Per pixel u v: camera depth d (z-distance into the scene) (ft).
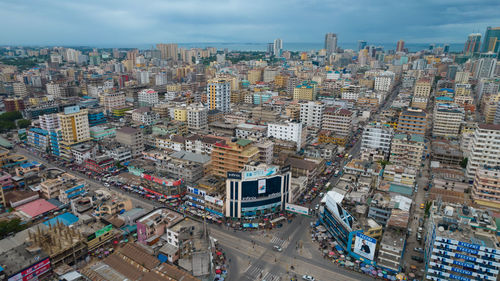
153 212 472.44
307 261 434.30
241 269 417.08
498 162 641.40
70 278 352.08
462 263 363.76
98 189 592.60
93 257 424.46
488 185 541.75
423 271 410.72
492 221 393.09
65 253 392.68
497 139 629.10
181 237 406.21
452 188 616.80
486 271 355.77
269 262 431.84
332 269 419.13
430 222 441.68
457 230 383.24
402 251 412.77
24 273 346.95
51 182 564.71
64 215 483.51
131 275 351.05
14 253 371.76
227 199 517.55
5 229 438.81
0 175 600.80
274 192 534.37
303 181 609.83
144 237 436.76
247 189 512.22
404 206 475.72
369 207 487.61
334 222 472.03
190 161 649.61
